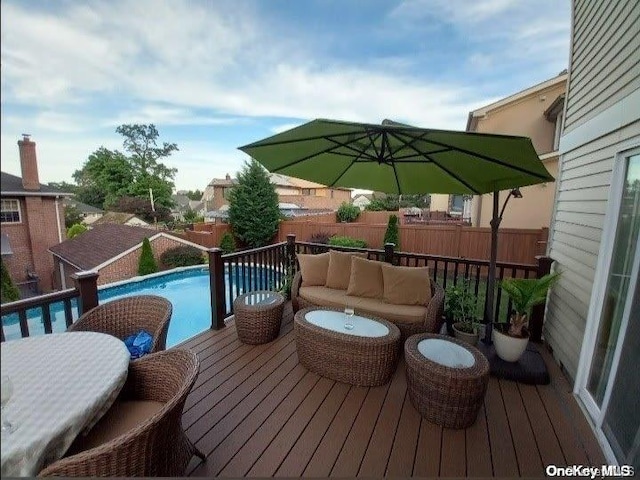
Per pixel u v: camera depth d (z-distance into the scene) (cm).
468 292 363
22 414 126
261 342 328
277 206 1246
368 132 209
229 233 1192
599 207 255
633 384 183
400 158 265
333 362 263
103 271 921
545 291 278
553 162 762
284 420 219
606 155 250
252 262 446
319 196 2555
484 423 220
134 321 246
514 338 276
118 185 2105
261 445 197
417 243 962
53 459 121
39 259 1000
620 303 219
